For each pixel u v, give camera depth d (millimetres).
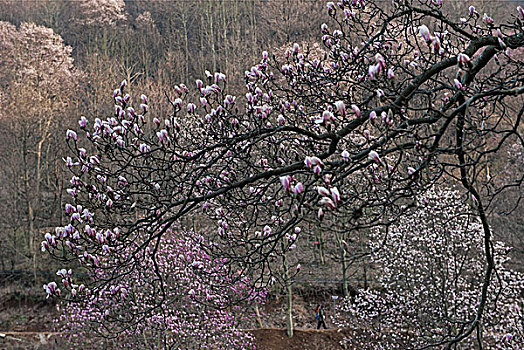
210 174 4297
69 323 14305
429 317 12141
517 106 10938
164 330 12172
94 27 38531
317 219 3000
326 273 18672
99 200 4441
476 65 3766
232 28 36156
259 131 3820
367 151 3469
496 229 17094
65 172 21000
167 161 4102
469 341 11695
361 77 5039
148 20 41844
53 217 22594
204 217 14047
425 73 3564
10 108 21109
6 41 24188
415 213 12133
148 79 25516
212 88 4406
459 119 3518
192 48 40094
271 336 15375
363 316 14734
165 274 12391
